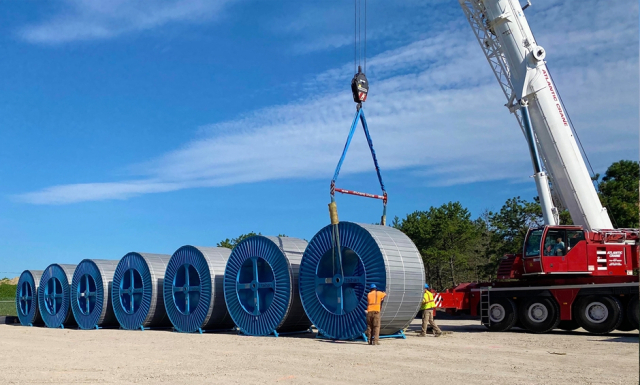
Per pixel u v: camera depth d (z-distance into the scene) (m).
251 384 10.66
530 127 21.50
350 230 18.20
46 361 14.22
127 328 25.77
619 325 19.39
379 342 17.64
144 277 25.28
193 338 20.38
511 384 10.42
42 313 30.23
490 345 16.72
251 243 21.23
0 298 69.00
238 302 21.39
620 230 20.88
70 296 28.48
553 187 22.05
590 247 20.33
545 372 11.73
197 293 23.52
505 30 21.92
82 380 11.29
